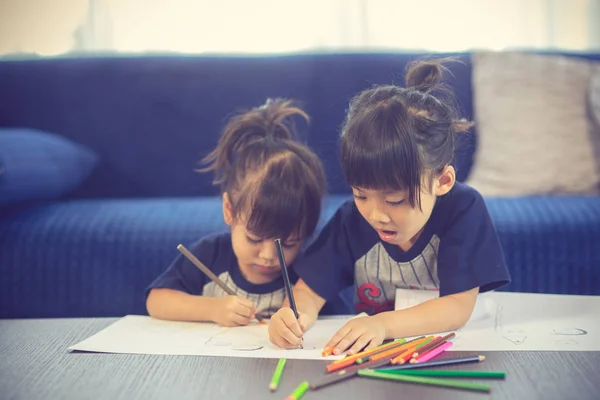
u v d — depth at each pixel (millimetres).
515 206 1615
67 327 964
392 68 2049
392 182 865
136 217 1626
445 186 978
